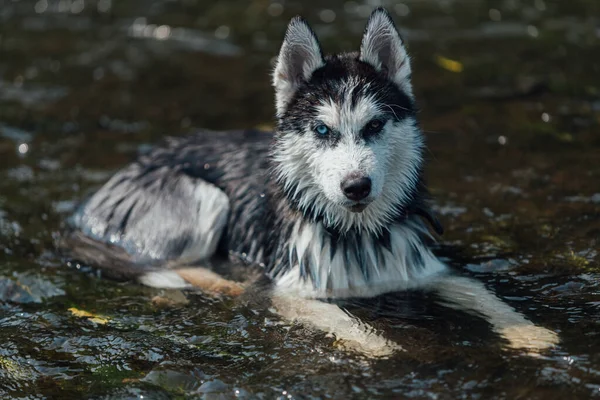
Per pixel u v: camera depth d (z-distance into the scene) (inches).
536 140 405.7
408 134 289.1
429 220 303.9
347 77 287.9
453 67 497.4
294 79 297.0
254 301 285.3
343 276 291.9
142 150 411.5
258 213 317.4
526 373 225.0
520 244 311.3
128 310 282.7
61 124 448.5
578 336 242.8
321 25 563.5
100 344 258.5
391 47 293.1
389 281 293.6
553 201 343.9
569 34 536.1
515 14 573.6
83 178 387.2
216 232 327.6
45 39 572.4
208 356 247.4
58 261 321.1
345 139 277.3
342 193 266.7
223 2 623.8
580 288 274.7
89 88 496.1
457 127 425.7
